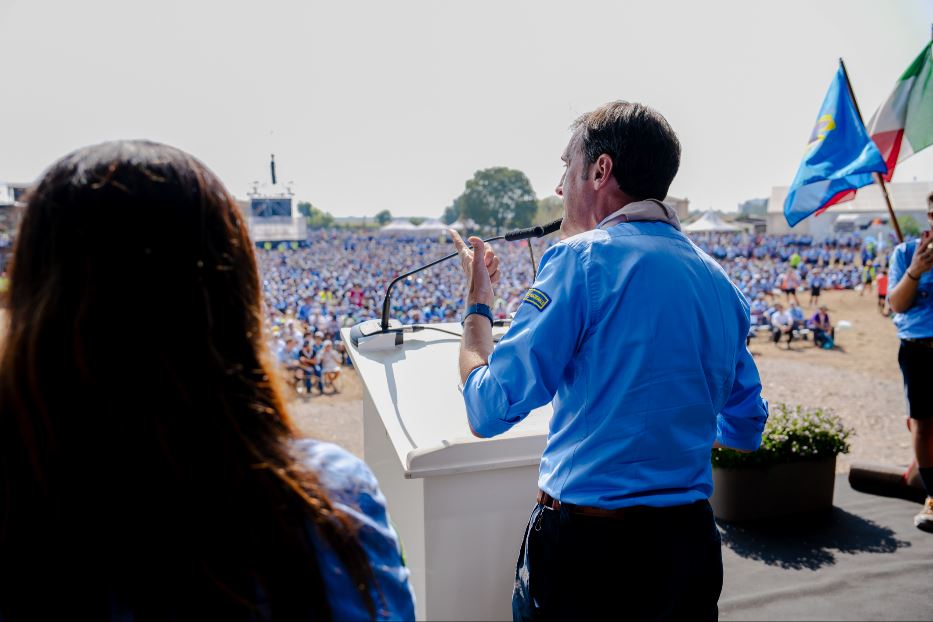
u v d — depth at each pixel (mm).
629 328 1217
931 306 3039
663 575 1225
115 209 581
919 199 48500
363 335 2254
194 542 563
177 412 573
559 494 1286
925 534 3199
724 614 2609
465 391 1353
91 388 557
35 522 548
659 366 1218
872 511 3480
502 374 1256
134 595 549
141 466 560
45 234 586
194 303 598
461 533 1631
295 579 586
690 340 1247
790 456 3346
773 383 12641
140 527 553
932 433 3131
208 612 562
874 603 2627
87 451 555
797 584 2797
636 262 1236
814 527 3316
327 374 13312
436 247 72125
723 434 1567
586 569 1244
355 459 716
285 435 676
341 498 658
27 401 553
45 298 565
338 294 38750
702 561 1267
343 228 85125
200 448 577
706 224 62906
